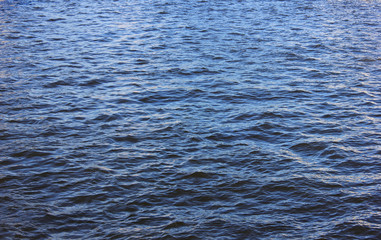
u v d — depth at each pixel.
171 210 11.38
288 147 14.88
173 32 29.92
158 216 11.12
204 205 11.64
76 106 17.91
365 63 23.84
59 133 15.60
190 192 12.16
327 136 15.64
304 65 23.41
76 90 19.61
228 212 11.34
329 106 18.30
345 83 20.88
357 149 14.76
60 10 36.94
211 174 13.05
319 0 44.28
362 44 27.62
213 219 11.02
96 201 11.73
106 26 31.41
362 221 11.00
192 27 31.39
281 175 13.09
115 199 11.81
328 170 13.46
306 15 36.56
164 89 19.84
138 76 21.45
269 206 11.63
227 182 12.66
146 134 15.59
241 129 16.11
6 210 11.28
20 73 21.53
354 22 34.22
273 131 15.99
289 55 25.05
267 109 17.84
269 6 40.41
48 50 25.44
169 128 16.05
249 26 32.06
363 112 17.73
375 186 12.58
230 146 14.84
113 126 16.22
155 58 24.23
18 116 16.89
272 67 23.00
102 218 11.04
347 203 11.77
